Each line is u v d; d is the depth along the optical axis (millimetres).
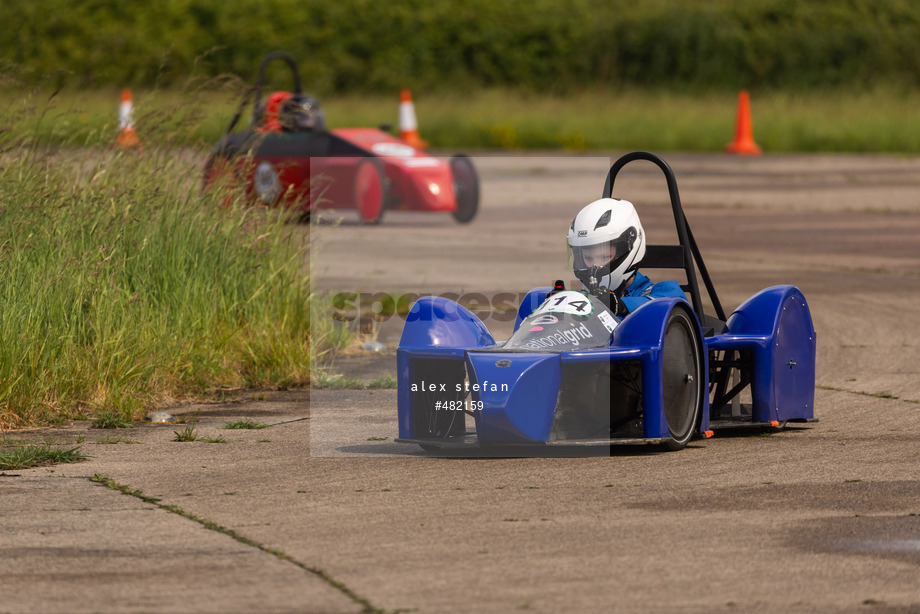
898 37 162250
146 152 38969
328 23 156875
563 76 159250
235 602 16906
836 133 119375
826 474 24266
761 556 18812
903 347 39656
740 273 54969
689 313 27188
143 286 35000
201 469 25094
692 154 113750
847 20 166875
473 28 160125
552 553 19016
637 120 124250
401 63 155500
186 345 34438
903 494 22547
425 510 21656
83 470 25031
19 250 33000
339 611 16516
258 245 38281
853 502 22016
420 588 17406
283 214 40562
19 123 38844
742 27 164875
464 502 22234
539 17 163125
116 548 19438
